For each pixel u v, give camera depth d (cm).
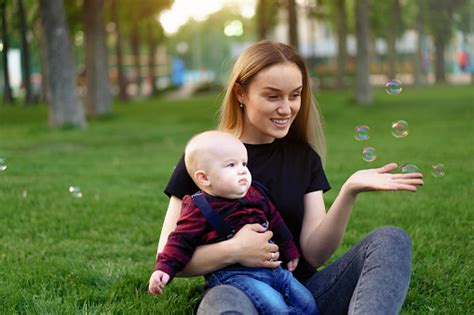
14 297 298
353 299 203
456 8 3344
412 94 2330
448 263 347
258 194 232
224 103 254
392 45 3092
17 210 504
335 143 973
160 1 2630
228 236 221
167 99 3147
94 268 349
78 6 2102
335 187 596
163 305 289
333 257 371
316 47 4734
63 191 584
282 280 221
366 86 1823
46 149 964
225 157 221
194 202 224
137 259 382
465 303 291
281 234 233
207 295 203
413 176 221
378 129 1171
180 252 218
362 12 1805
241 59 244
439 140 940
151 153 911
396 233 218
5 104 2342
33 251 394
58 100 1279
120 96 2805
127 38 3572
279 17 3206
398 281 204
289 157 254
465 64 4222
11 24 1758
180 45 6272
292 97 241
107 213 496
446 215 458
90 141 1080
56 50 1270
